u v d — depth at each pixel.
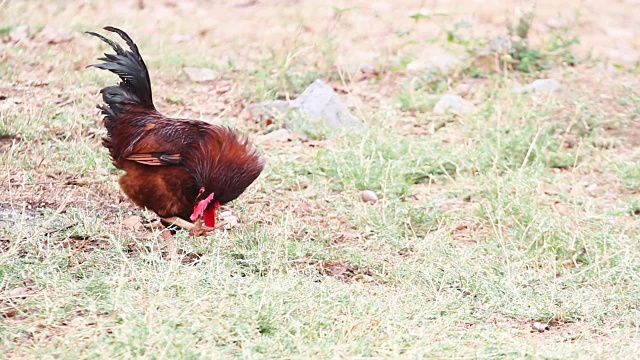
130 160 24.27
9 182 28.06
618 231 28.84
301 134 35.50
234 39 47.69
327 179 31.98
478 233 28.73
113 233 25.92
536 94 39.22
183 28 48.78
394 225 28.14
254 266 24.33
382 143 33.97
